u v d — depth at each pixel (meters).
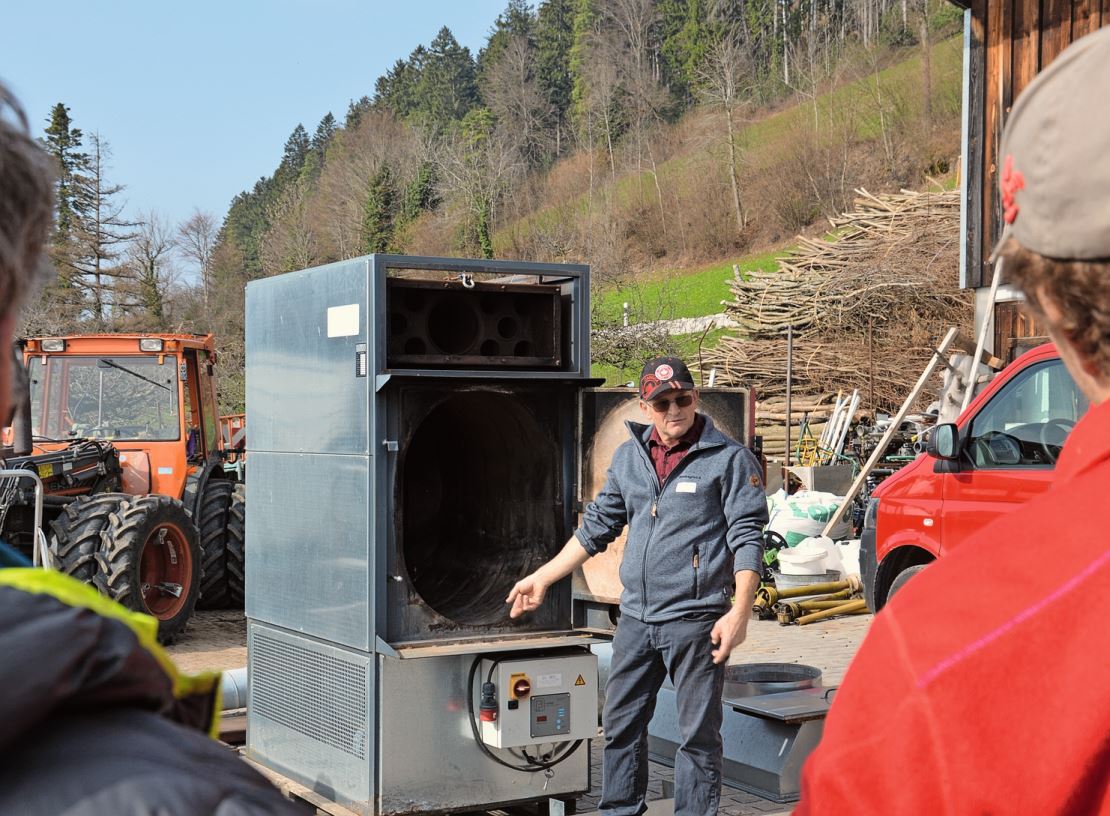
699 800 4.31
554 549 4.82
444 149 61.16
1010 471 6.44
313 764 4.83
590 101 66.75
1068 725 0.99
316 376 4.75
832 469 14.92
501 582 4.90
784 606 9.92
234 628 9.95
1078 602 1.01
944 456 6.52
